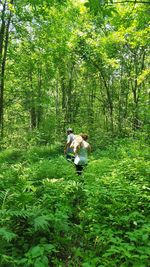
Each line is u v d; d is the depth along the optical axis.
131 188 7.29
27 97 27.75
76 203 7.75
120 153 13.96
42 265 4.46
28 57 22.66
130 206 6.60
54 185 8.07
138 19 12.55
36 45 21.20
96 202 6.86
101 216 6.39
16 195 6.41
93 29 24.95
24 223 6.09
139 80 18.61
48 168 11.02
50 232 5.92
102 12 6.58
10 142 24.84
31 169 11.32
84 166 11.09
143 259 4.82
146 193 7.52
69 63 29.56
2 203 6.27
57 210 6.41
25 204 6.29
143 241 5.26
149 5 11.83
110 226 6.00
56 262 5.10
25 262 4.75
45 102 29.84
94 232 5.70
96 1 6.35
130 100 28.42
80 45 24.97
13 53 20.70
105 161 11.71
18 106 30.84
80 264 5.10
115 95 31.08
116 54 26.19
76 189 8.08
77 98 33.59
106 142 20.50
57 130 26.00
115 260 4.85
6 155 18.66
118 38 19.20
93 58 25.30
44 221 5.27
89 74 31.97
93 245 5.68
